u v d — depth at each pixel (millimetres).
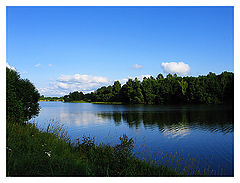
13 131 8047
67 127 19375
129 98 83688
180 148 11453
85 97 160750
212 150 11031
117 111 41781
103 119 27047
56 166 5707
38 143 7535
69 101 156000
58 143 8391
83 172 5520
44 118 28344
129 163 6414
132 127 19484
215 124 19922
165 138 14195
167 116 28250
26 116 15039
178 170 7062
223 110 35719
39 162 5723
